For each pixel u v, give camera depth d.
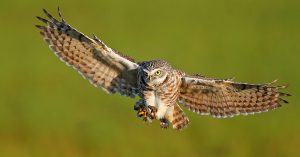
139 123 18.80
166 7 30.66
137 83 10.77
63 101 20.86
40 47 25.53
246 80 23.23
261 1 31.30
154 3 31.03
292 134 19.05
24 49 25.38
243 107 10.68
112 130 18.53
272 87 10.34
